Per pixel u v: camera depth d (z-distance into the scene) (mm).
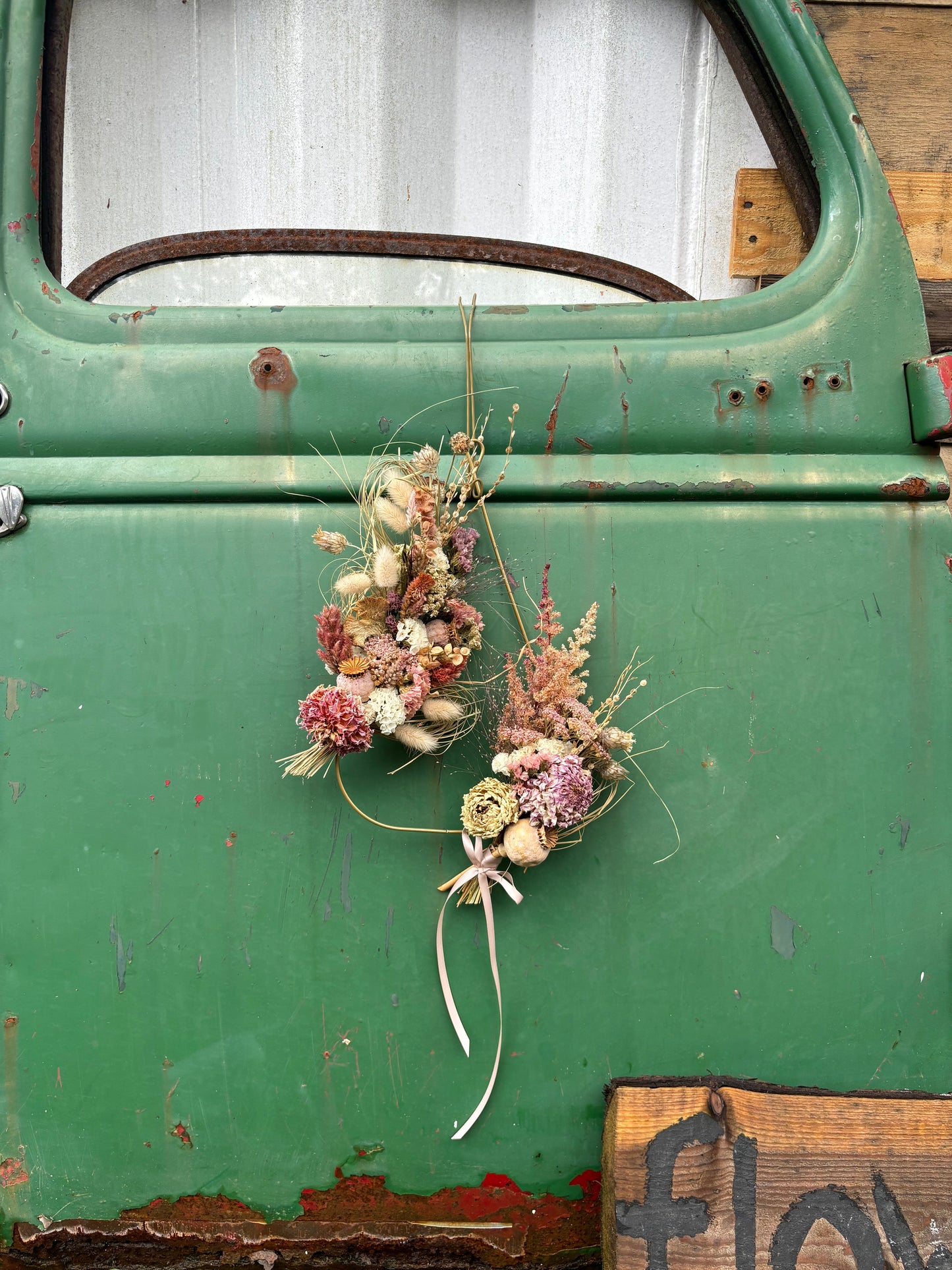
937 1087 906
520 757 868
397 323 962
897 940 916
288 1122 888
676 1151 831
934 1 1321
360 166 1271
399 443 940
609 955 899
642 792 914
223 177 1271
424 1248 892
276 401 933
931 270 1335
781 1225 818
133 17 1237
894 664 936
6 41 976
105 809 896
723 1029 901
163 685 905
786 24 1032
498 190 1302
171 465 924
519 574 928
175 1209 886
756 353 956
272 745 901
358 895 896
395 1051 890
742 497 940
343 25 1250
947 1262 813
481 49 1279
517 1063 892
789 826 917
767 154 1308
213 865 895
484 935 897
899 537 948
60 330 945
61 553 913
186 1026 889
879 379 966
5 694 903
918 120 1328
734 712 925
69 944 890
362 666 859
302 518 921
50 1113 887
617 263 1146
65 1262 892
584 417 943
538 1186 890
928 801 927
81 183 1247
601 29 1271
